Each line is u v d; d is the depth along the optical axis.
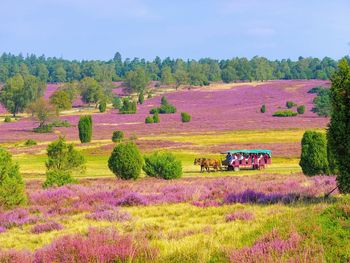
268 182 38.00
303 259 12.82
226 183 39.09
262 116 199.12
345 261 12.92
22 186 30.39
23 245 19.45
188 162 86.19
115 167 53.50
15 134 167.88
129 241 15.68
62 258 14.52
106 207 27.89
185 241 16.97
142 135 143.25
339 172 25.09
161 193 33.69
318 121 170.50
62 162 52.41
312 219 17.25
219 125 168.88
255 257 13.30
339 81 25.00
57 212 27.64
